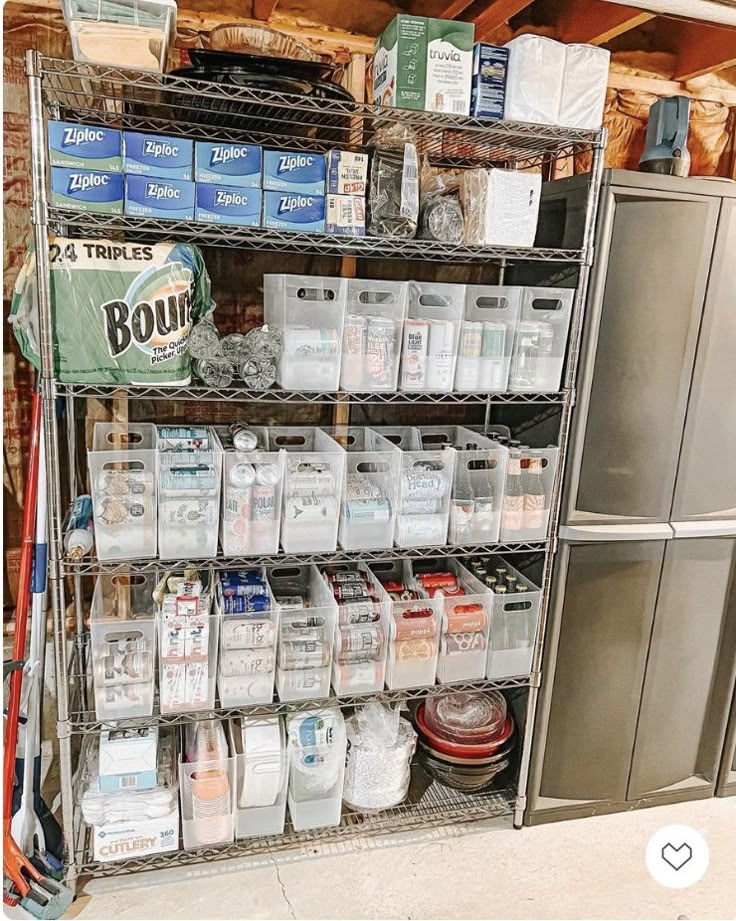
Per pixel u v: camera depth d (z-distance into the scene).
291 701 1.84
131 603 2.12
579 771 2.14
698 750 2.26
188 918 1.76
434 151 2.14
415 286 1.83
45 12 1.86
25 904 1.71
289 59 1.58
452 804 2.12
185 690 1.76
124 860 1.80
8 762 1.70
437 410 2.38
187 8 1.95
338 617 1.87
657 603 2.06
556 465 1.90
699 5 1.83
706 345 1.92
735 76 2.41
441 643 1.96
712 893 1.91
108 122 1.85
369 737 2.02
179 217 1.57
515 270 2.27
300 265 2.13
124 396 1.60
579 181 1.86
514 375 1.88
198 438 1.79
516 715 2.20
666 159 1.99
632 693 2.11
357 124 1.87
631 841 2.08
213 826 1.83
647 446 1.95
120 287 1.54
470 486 1.91
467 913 1.81
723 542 2.08
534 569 2.08
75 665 2.02
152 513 1.68
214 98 1.63
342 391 1.74
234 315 2.11
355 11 2.06
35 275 1.49
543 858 2.00
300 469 1.78
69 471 1.92
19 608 1.73
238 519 1.73
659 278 1.85
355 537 1.85
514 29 2.19
